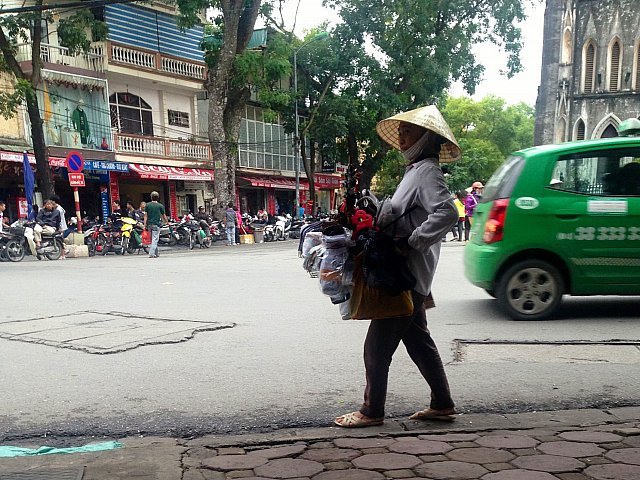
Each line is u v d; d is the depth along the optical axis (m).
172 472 2.44
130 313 6.10
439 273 9.34
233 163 22.64
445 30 26.91
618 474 2.37
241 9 20.86
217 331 5.19
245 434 2.94
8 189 18.83
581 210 5.27
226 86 21.75
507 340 4.72
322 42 27.02
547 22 25.62
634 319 5.48
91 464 2.54
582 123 30.44
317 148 32.34
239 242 23.09
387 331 2.87
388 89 26.66
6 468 2.51
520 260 5.44
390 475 2.39
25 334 5.11
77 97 20.27
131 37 22.09
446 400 3.02
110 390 3.63
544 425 2.96
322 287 2.84
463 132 48.06
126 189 23.12
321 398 3.45
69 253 15.43
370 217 2.77
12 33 16.08
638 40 29.14
